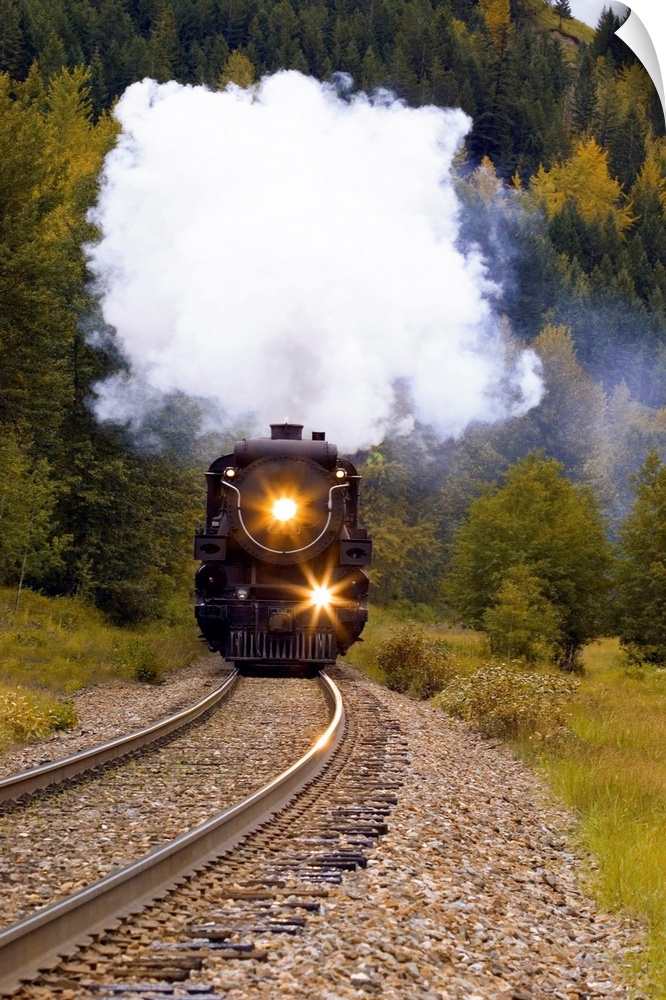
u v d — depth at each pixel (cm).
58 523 6150
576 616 6512
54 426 6112
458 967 1144
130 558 6650
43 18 16850
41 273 5425
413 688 4103
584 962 1271
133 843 1516
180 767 2156
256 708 3150
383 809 1773
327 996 980
